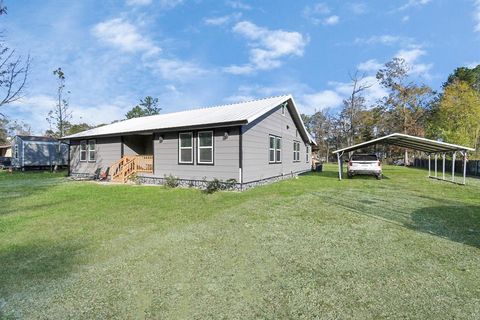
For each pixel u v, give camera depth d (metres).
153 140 13.16
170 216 6.29
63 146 27.36
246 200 8.27
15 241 4.59
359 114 37.19
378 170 14.80
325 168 26.81
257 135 12.03
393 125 35.25
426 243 4.44
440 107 29.86
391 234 4.93
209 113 13.85
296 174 17.78
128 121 18.94
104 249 4.21
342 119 40.84
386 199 8.45
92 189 11.13
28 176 18.34
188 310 2.62
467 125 27.22
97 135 14.88
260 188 11.10
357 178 15.52
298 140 18.70
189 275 3.34
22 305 2.71
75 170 17.59
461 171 19.45
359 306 2.67
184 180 12.05
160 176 12.89
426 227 5.36
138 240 4.61
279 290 2.98
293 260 3.78
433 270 3.45
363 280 3.19
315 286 3.06
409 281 3.17
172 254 4.00
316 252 4.07
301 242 4.51
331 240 4.61
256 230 5.18
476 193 9.63
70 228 5.33
